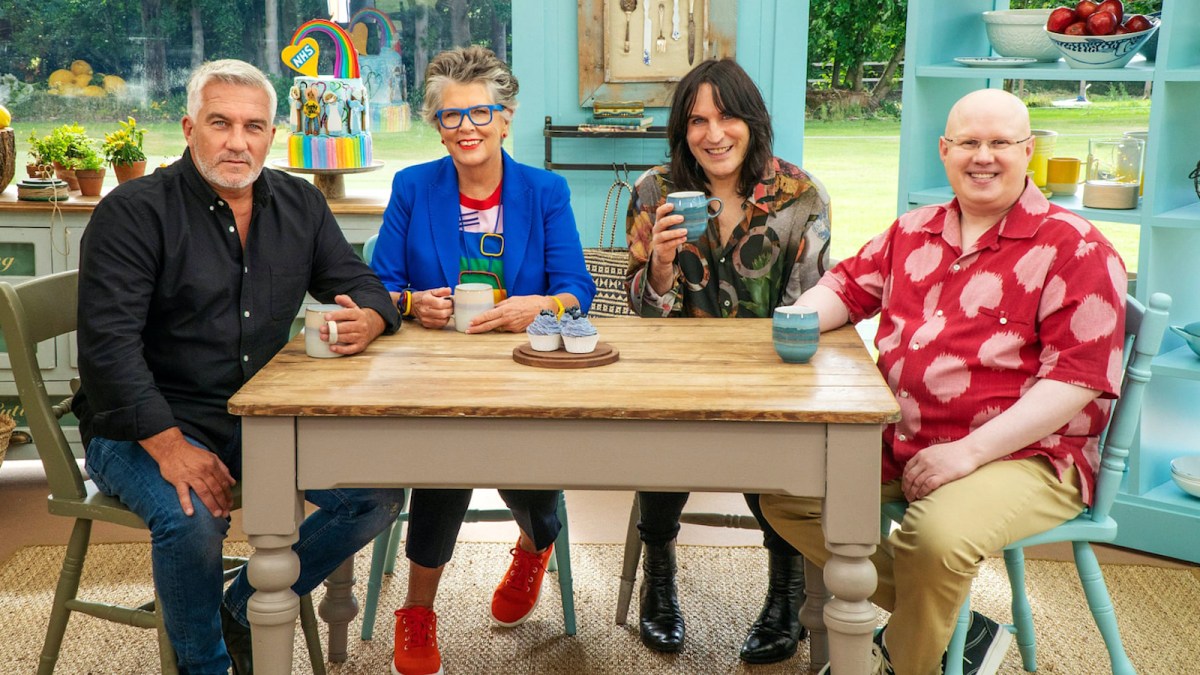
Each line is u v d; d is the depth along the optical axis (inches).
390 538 120.2
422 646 97.5
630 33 156.6
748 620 111.4
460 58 97.6
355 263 97.0
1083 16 121.2
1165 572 121.4
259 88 87.8
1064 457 85.0
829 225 102.1
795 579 104.7
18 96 169.8
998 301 86.0
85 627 109.3
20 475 152.5
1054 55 125.9
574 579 121.0
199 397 90.4
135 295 85.3
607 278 120.0
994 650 91.7
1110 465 85.6
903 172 130.8
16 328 86.4
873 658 85.7
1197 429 134.8
